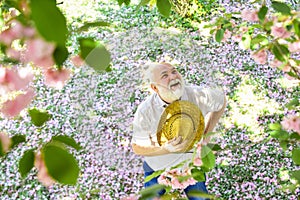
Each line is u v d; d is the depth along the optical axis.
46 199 3.44
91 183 3.29
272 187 3.48
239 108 4.31
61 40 0.53
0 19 1.12
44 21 0.51
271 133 1.85
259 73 4.73
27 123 4.16
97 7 6.06
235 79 4.68
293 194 3.38
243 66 4.85
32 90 0.90
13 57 0.85
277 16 1.96
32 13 0.51
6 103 0.87
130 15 5.84
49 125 4.14
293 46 1.95
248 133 4.02
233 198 3.44
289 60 2.02
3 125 4.14
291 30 1.84
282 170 3.62
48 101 4.41
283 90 4.50
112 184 3.24
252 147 3.81
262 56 2.04
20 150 3.85
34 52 0.72
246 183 3.53
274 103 4.36
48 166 0.73
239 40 2.26
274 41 1.95
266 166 3.67
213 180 3.58
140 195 1.02
